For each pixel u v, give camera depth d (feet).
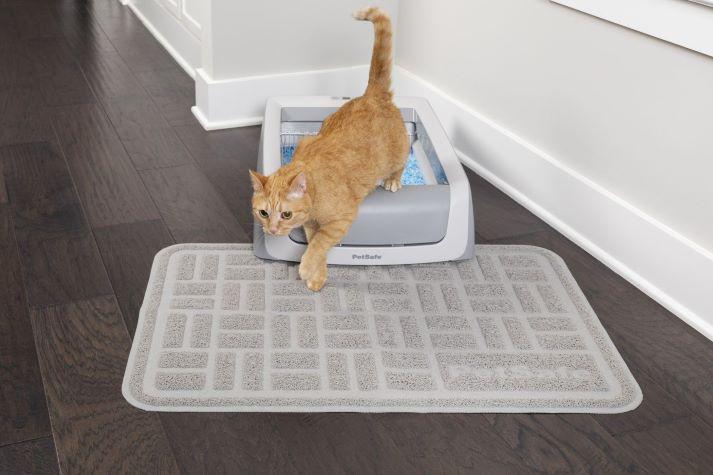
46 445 4.75
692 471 4.91
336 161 5.93
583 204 7.21
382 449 4.90
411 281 6.53
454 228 6.62
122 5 13.35
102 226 7.06
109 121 9.10
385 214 6.46
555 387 5.47
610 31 6.58
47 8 12.89
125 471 4.62
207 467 4.69
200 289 6.23
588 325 6.13
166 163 8.27
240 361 5.50
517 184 8.04
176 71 10.71
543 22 7.29
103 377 5.32
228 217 7.36
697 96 5.93
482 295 6.40
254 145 8.84
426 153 7.60
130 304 6.07
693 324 6.26
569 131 7.28
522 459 4.90
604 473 4.84
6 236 6.80
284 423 5.04
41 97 9.59
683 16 5.83
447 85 8.98
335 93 9.76
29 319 5.82
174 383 5.26
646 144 6.47
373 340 5.80
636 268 6.77
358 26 9.57
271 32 9.09
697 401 5.50
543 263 6.89
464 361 5.65
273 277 6.44
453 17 8.58
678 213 6.31
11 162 8.03
